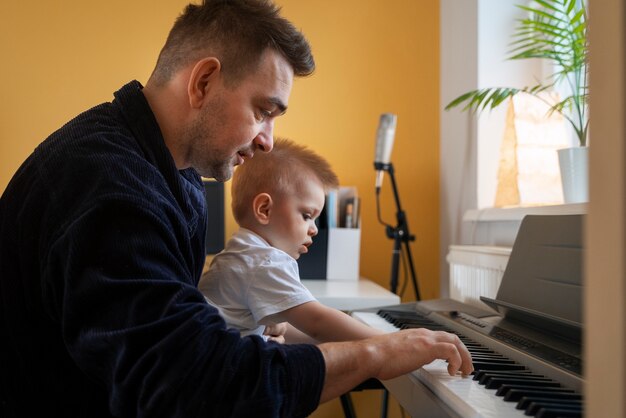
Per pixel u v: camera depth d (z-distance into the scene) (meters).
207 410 0.68
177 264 0.77
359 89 2.60
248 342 0.73
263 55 0.93
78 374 0.83
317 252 2.29
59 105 2.53
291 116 2.58
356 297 1.80
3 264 0.84
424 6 2.61
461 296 1.86
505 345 1.00
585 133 1.69
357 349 0.80
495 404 0.74
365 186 2.59
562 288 1.08
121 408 0.70
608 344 0.43
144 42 2.56
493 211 1.94
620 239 0.42
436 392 0.85
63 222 0.77
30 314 0.83
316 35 2.59
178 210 0.85
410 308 1.58
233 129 0.93
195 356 0.69
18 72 2.52
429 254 2.58
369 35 2.60
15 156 2.51
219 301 1.26
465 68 2.33
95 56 2.54
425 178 2.59
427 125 2.60
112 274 0.73
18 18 2.52
